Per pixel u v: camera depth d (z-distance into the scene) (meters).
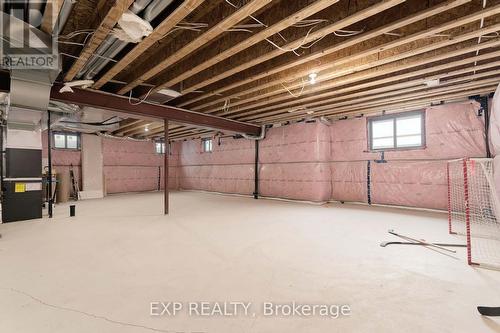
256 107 5.74
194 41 2.59
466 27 2.58
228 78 4.04
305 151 6.80
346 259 2.56
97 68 3.30
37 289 1.92
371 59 3.24
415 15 2.23
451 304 1.73
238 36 2.68
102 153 9.00
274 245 3.03
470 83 4.02
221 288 1.95
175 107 5.26
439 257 2.62
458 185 4.91
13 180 4.47
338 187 6.72
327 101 4.98
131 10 2.12
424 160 5.40
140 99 4.41
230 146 9.14
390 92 4.50
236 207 6.06
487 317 1.57
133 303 1.73
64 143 8.30
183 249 2.88
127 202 7.11
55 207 6.14
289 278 2.13
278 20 2.31
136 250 2.84
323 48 2.88
